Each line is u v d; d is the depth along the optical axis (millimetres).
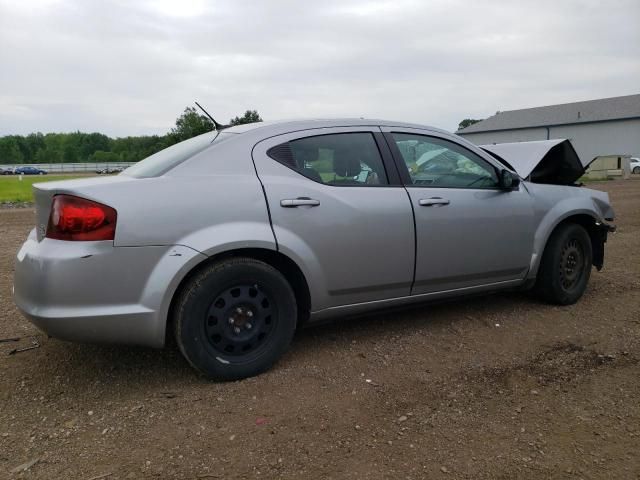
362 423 2836
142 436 2713
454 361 3613
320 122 3742
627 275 5930
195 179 3203
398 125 4023
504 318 4453
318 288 3508
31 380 3318
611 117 57688
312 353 3730
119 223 2912
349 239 3564
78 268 2840
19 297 3025
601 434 2752
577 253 4816
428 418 2891
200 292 3115
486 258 4188
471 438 2709
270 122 3672
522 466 2484
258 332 3354
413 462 2508
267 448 2611
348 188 3633
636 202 15719
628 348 3838
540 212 4508
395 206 3738
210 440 2676
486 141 68625
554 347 3855
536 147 4973
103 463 2494
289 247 3342
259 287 3312
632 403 3064
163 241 3014
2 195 22250
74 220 2863
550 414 2943
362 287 3674
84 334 2906
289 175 3473
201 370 3193
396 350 3789
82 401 3066
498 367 3523
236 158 3369
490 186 4277
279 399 3086
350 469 2455
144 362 3580
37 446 2627
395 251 3742
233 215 3199
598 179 33438
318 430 2768
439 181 4059
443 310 4660
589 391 3207
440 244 3936
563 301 4734
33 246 3080
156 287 2994
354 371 3455
